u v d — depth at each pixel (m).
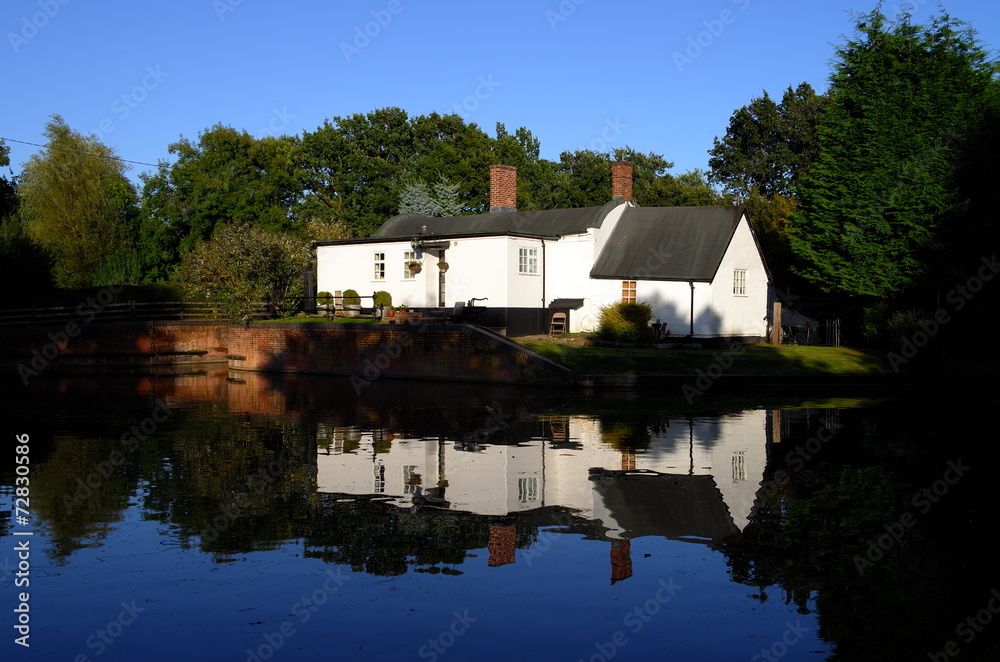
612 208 36.41
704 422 17.64
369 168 63.06
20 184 56.72
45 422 18.42
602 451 14.15
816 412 19.31
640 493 11.05
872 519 9.80
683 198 62.53
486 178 61.44
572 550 8.66
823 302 38.88
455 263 34.34
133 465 13.22
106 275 50.47
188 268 42.62
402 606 7.20
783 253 44.50
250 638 6.58
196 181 51.25
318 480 11.95
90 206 53.16
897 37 31.47
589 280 35.06
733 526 9.52
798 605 7.17
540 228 36.28
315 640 6.53
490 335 26.44
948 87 30.81
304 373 32.12
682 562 8.28
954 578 7.80
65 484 11.83
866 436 15.64
